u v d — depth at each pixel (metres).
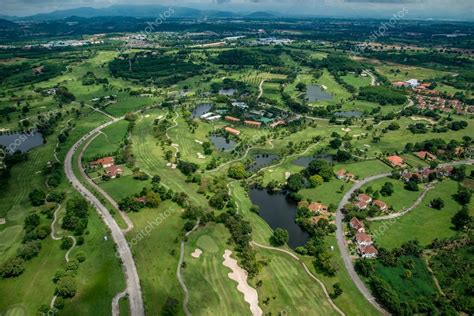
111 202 199.12
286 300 137.75
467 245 168.88
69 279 136.88
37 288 138.38
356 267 155.50
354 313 132.88
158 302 134.25
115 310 130.75
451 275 151.38
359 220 185.25
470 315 132.25
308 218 188.75
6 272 142.25
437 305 136.62
